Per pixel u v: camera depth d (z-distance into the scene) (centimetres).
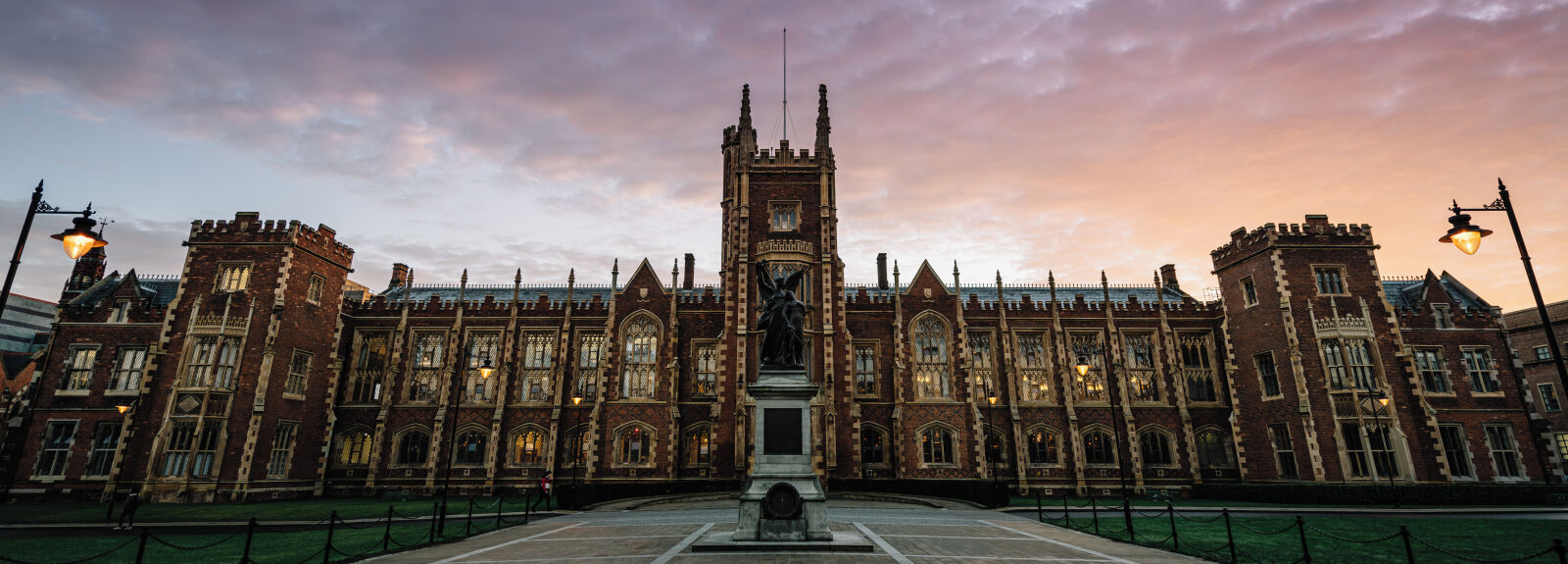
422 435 4394
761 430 1775
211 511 3064
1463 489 3328
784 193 4575
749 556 1541
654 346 4512
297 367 4122
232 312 3916
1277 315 4028
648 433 4309
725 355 4262
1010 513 3031
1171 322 4731
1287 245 4062
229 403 3722
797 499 1689
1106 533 2136
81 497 3728
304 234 4203
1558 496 3238
